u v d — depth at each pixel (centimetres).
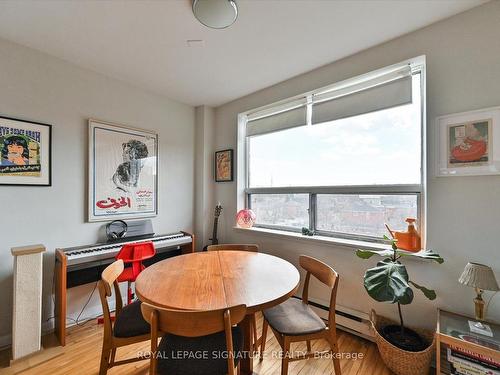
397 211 201
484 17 154
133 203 265
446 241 165
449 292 163
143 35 183
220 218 325
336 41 192
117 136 252
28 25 171
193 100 311
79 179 227
